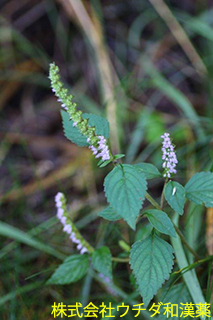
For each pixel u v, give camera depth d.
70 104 0.55
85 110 0.99
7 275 0.77
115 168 0.55
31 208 0.90
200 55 1.06
